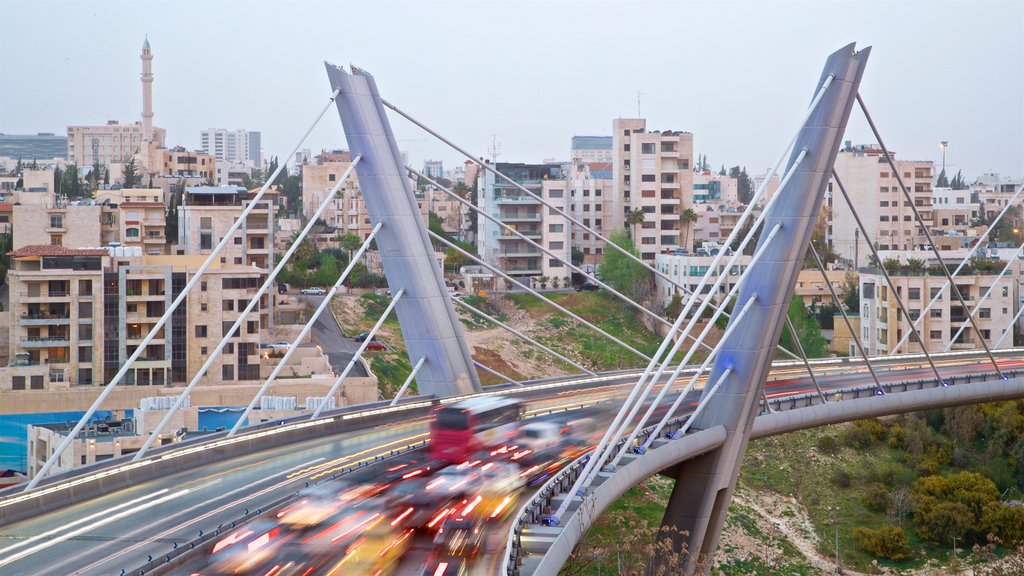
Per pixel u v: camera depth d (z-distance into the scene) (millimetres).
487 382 125750
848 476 95500
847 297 146875
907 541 84125
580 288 163125
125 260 105312
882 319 127875
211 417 86562
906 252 146875
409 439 55875
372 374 104000
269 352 110688
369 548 35344
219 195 128125
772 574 78938
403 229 65062
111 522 40156
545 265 166125
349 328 135375
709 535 62812
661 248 172000
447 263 178500
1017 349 101062
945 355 96375
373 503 40219
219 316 102875
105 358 101688
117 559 35281
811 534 86875
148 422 82062
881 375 85188
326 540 36312
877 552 82438
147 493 44875
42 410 90688
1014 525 83125
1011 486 96688
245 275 103562
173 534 38250
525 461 50219
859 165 187625
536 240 168875
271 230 129250
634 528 81438
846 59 60500
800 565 81125
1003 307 126250
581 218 181750
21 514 41000
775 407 68125
